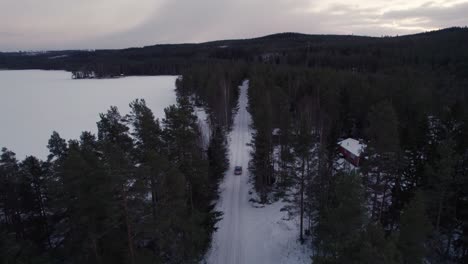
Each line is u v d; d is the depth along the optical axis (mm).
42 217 22406
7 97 105062
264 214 28203
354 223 13789
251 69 95250
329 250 13992
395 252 11984
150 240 19531
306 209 24016
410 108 42844
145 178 15711
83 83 147375
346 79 62188
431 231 17250
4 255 12453
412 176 22219
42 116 74750
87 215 14266
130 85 134875
